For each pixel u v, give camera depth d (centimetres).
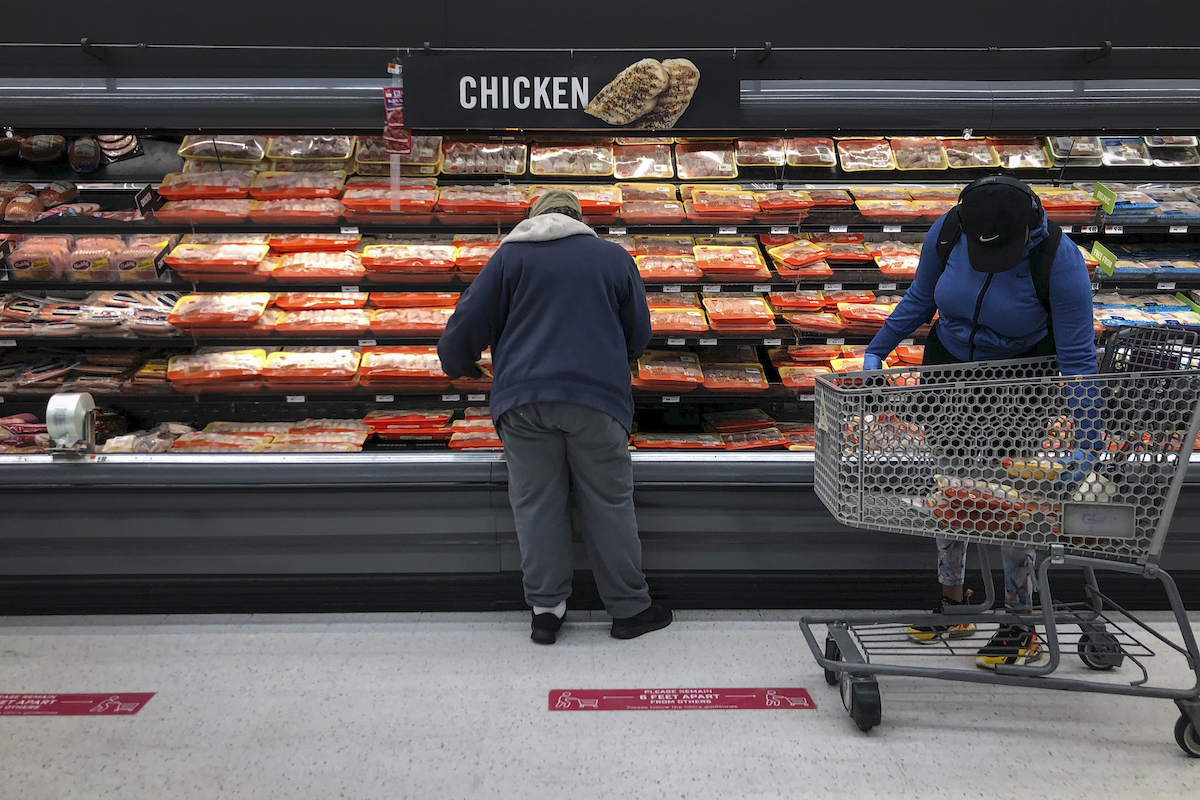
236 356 319
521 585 300
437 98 282
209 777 213
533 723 236
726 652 275
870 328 329
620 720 238
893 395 218
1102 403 212
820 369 328
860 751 224
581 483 272
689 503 288
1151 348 244
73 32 316
